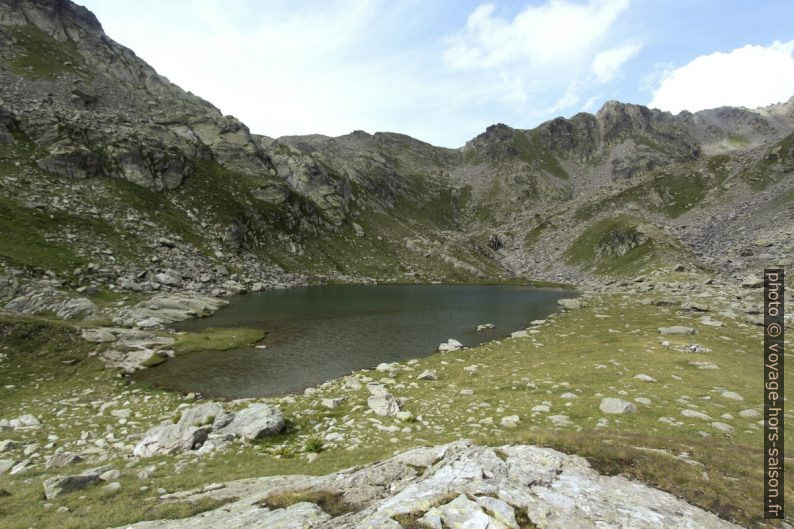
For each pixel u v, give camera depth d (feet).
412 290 419.74
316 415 92.94
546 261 641.40
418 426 84.79
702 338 160.15
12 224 250.57
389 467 41.83
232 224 414.21
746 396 95.91
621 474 40.01
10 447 73.87
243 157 545.44
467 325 232.53
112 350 142.41
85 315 182.60
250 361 151.84
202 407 87.40
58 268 228.84
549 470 39.24
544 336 192.85
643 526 30.50
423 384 122.42
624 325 203.21
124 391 114.62
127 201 353.31
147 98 556.92
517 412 91.09
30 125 360.48
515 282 531.09
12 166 312.71
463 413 93.56
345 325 222.48
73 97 440.45
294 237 492.54
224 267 354.95
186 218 392.47
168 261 311.68
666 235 525.34
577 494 34.96
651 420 81.61
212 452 69.10
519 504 32.68
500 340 193.77
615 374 115.44
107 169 375.25
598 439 53.98
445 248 638.94
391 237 645.92
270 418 81.92
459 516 30.40
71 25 572.51
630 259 495.00
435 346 182.19
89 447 74.49
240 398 114.32
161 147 438.81
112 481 55.21
